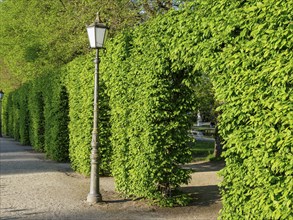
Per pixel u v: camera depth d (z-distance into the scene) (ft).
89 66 34.76
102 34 26.61
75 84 39.17
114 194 28.96
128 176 27.48
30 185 32.89
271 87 14.11
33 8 65.82
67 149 48.78
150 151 24.52
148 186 25.16
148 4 43.65
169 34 21.97
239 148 15.29
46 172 40.40
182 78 24.58
